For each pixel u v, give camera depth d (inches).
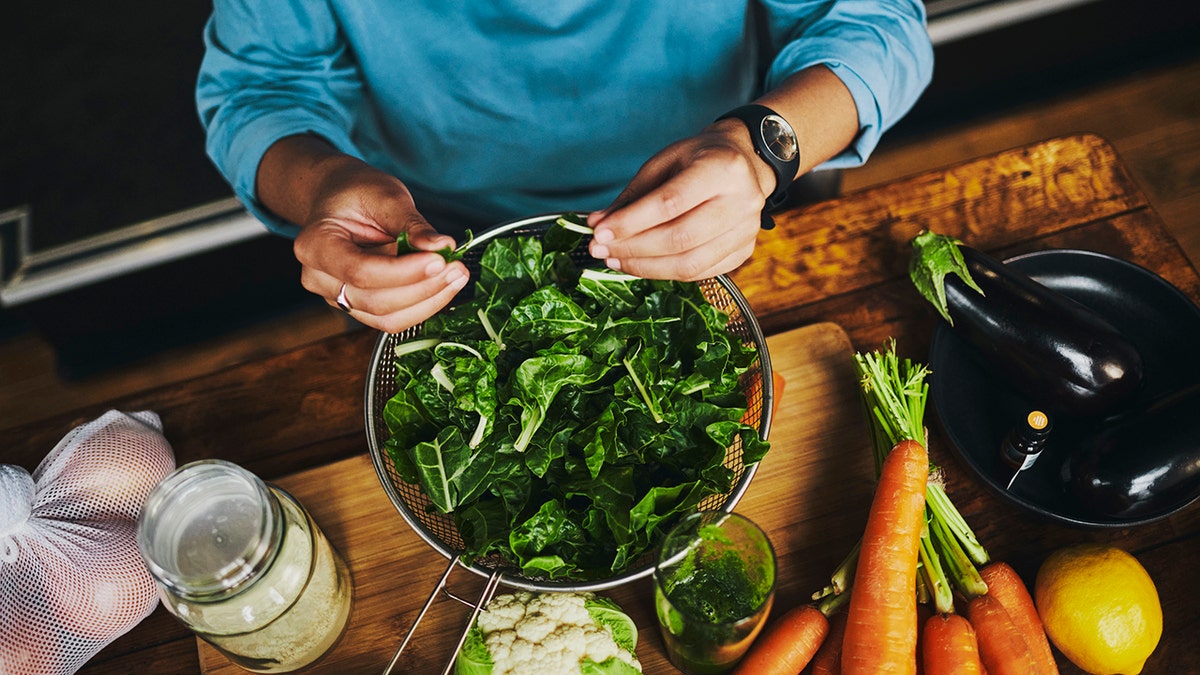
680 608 29.4
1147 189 79.2
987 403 40.0
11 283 78.4
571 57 46.7
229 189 80.9
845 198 46.8
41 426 43.1
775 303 44.1
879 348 42.4
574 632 34.2
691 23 46.5
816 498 38.9
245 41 46.7
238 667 36.4
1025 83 85.6
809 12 47.4
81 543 35.8
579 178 52.9
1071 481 35.8
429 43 45.9
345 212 35.3
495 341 37.8
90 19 87.7
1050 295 37.4
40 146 83.0
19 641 34.7
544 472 35.3
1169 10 81.9
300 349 44.6
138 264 78.7
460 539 36.2
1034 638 34.7
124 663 37.3
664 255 33.5
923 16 49.5
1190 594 35.8
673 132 51.4
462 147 51.1
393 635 37.0
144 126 84.4
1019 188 46.3
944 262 39.0
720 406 36.1
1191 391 35.3
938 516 36.2
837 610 36.4
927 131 85.2
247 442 42.4
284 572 31.1
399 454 36.5
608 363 36.9
